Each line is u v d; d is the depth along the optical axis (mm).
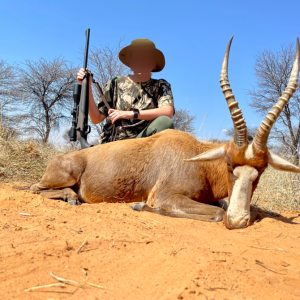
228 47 3943
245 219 3596
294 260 2619
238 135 3730
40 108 22953
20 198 4582
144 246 2766
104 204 4703
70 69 23609
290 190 6332
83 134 5645
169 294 1953
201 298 1912
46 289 1976
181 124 20766
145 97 5961
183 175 4633
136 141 5172
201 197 4688
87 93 5680
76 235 3008
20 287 1983
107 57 16531
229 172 3910
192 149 4855
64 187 5258
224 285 2090
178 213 4215
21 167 6828
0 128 7898
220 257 2566
